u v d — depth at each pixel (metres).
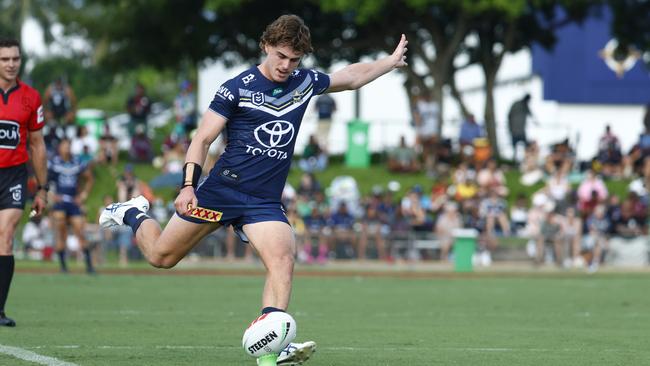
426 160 87.00
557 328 28.64
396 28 96.62
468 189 76.56
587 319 32.19
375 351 21.89
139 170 84.06
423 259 67.81
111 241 62.97
